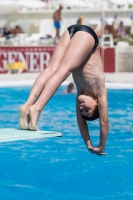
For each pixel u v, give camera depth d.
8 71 41.03
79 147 18.23
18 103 29.02
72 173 15.01
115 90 32.84
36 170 15.30
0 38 47.78
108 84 34.09
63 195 13.05
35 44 46.72
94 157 16.81
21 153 17.33
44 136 11.39
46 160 16.42
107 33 47.84
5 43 47.00
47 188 13.62
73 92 32.47
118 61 41.56
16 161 16.30
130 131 21.23
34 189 13.52
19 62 40.69
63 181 14.26
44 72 12.32
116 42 46.69
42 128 21.98
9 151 17.59
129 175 14.80
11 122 23.34
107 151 17.69
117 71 41.72
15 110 26.75
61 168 15.52
